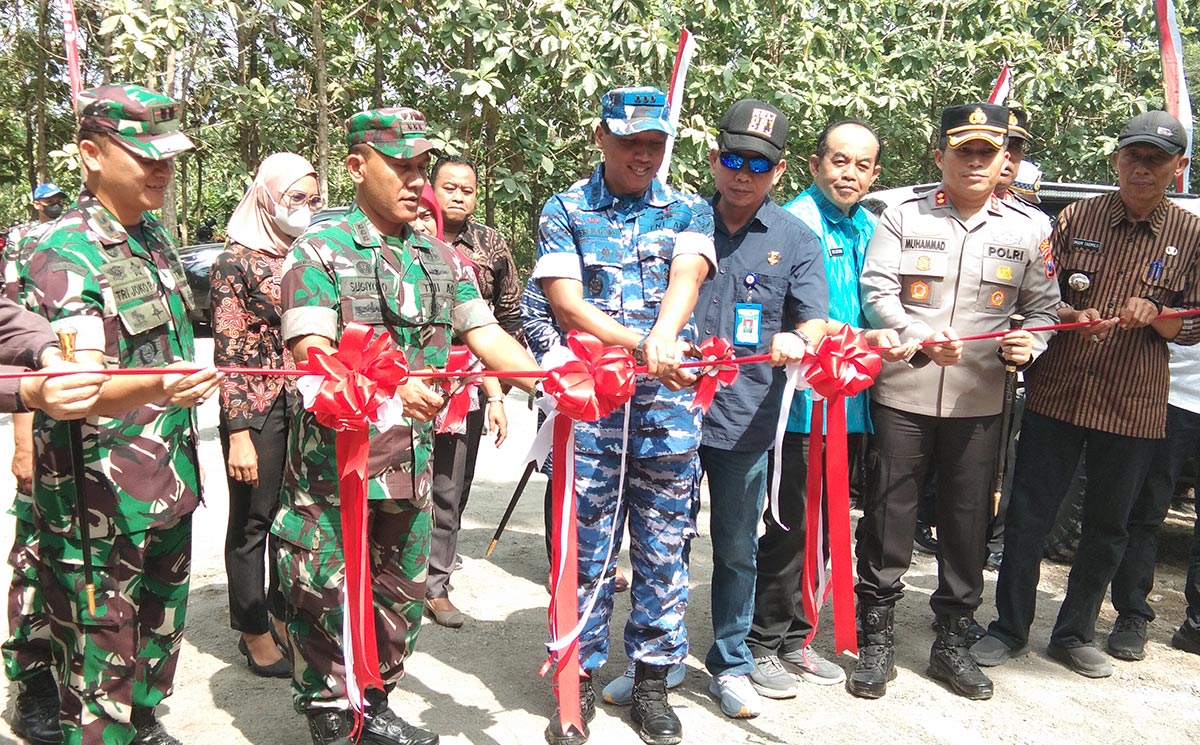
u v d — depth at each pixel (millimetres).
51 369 2021
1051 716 3318
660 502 2971
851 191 3553
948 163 3371
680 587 3031
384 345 2184
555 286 2863
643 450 2908
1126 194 3537
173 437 2553
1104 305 3586
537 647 3750
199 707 3191
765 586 3412
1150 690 3562
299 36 10820
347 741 2684
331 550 2549
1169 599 4617
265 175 3201
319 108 9453
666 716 3010
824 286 3209
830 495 2734
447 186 4027
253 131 11805
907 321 3330
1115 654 3855
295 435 2564
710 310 3225
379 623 2760
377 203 2545
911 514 3410
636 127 2752
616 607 4238
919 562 4988
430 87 10422
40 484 2406
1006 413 3568
